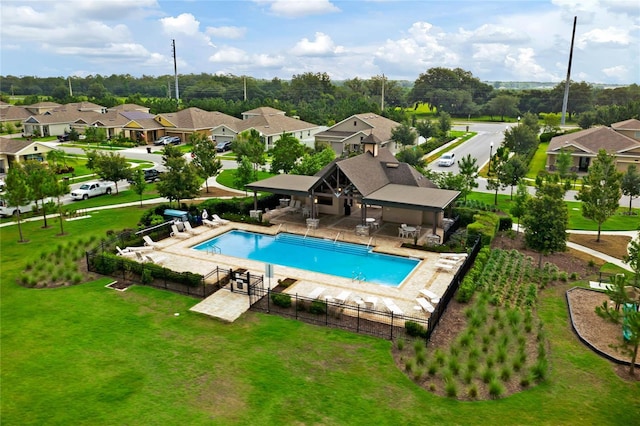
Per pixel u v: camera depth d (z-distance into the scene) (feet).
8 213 124.77
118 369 55.52
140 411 48.19
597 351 60.18
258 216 121.49
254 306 72.69
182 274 79.71
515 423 46.98
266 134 257.34
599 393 52.01
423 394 51.44
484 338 61.16
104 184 156.76
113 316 69.00
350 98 533.14
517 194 129.80
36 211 129.18
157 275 82.12
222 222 117.39
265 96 552.41
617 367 57.00
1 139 201.98
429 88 603.26
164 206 124.47
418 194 110.42
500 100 502.79
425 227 116.47
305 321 68.03
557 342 62.69
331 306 71.67
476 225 105.09
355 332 64.85
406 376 54.75
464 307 72.90
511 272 86.17
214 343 61.52
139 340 62.13
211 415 47.65
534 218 85.05
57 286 79.97
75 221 121.29
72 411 48.24
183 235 106.83
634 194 134.10
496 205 143.54
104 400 49.90
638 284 69.67
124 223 118.62
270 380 53.47
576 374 55.52
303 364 56.85
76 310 70.95
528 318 67.00
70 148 266.98
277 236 110.63
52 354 58.75
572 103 502.38
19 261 92.07
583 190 108.06
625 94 502.79
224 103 392.27
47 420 46.93
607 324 67.51
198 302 73.92
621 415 48.47
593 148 200.85
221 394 50.98
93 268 86.94
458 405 49.65
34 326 65.87
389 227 116.67
